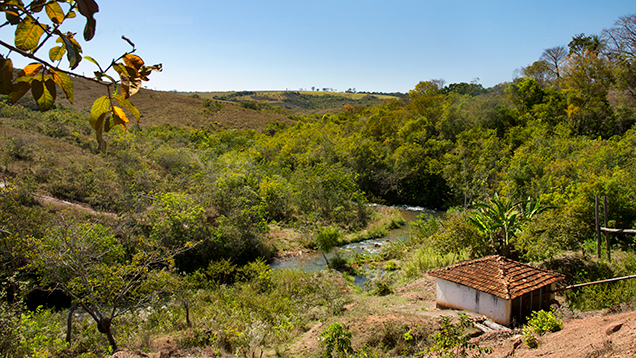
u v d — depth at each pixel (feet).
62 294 39.04
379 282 44.50
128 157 77.97
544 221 43.14
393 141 126.21
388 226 81.20
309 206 85.87
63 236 24.07
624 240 45.50
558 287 36.24
